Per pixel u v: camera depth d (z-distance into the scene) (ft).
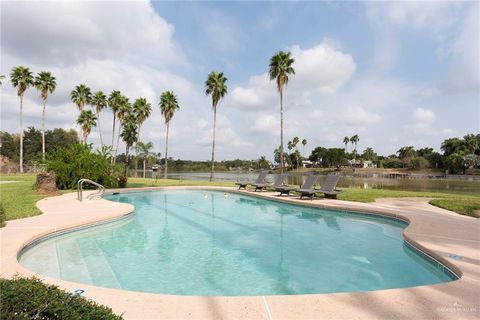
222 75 115.55
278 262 19.94
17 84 136.05
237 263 19.69
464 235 21.76
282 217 36.37
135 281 16.57
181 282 16.48
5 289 6.80
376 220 33.06
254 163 411.95
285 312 10.50
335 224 31.96
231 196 59.41
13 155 237.25
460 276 14.65
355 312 10.48
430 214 30.32
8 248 18.26
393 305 11.02
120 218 31.76
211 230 29.37
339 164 396.78
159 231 28.94
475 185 122.31
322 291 15.33
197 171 381.40
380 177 220.02
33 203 38.09
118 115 158.51
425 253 18.75
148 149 170.50
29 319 6.15
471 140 293.02
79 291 12.15
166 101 133.18
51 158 64.59
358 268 18.75
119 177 69.51
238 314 10.36
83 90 159.43
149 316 10.18
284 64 100.12
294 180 152.15
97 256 20.97
